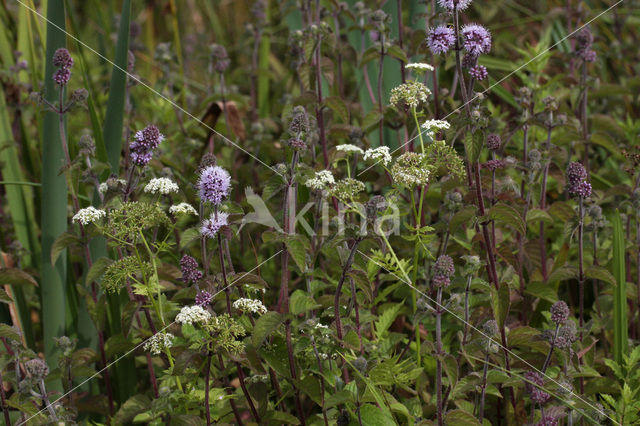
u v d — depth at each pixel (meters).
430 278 3.66
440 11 4.27
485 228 3.22
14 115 5.11
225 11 9.63
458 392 2.96
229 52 8.58
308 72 4.38
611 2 7.24
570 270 3.58
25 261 4.42
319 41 4.31
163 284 3.51
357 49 5.58
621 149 4.59
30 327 4.06
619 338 3.43
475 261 3.01
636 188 3.95
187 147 4.96
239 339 3.27
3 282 3.50
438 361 2.90
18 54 4.98
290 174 3.11
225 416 3.26
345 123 4.37
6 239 4.88
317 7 4.87
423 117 4.16
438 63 4.32
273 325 2.86
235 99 5.54
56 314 3.78
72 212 4.72
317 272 3.56
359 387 2.88
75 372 3.43
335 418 3.21
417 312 3.03
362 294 3.37
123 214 3.11
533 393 2.86
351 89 6.98
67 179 3.75
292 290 4.20
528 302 3.96
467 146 3.13
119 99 3.82
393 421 2.84
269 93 7.43
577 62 5.45
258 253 4.14
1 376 3.03
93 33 8.50
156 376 4.12
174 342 3.37
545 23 6.38
